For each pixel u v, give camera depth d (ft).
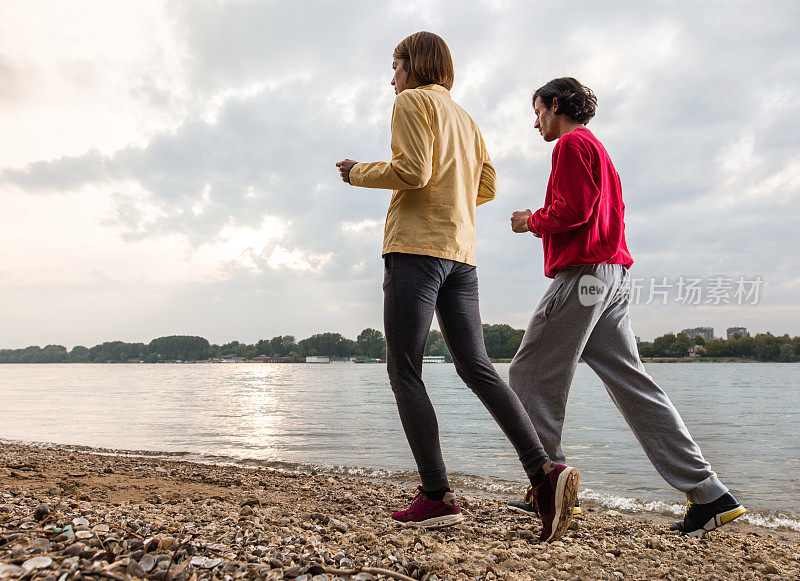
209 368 527.40
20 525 6.45
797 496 17.75
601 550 8.24
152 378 228.22
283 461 24.70
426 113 8.05
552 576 6.64
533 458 7.92
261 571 5.66
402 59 9.05
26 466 16.12
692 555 8.40
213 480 15.76
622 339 9.50
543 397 9.54
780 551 9.31
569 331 9.36
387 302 8.13
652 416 9.32
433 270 7.98
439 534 8.17
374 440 32.94
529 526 9.37
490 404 8.09
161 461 23.21
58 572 5.10
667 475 9.32
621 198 9.78
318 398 86.89
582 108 9.79
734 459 25.90
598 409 59.67
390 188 7.99
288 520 8.83
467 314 8.40
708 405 67.92
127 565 5.40
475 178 9.09
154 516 8.23
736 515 9.03
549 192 9.73
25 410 60.80
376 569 5.88
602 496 17.52
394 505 12.20
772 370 313.53
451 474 21.34
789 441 32.81
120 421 46.65
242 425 42.60
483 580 6.31
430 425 8.14
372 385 153.79
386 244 8.16
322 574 5.70
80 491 11.88
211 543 6.47
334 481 18.47
